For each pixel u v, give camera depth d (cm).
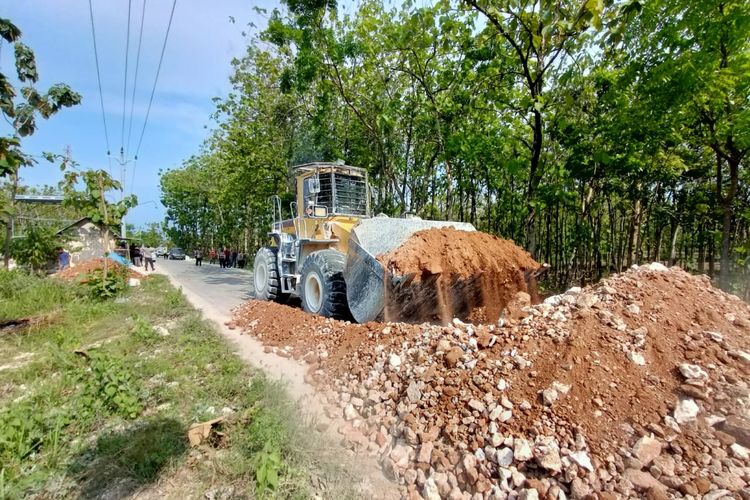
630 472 215
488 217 1416
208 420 312
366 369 376
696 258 1809
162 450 272
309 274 630
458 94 930
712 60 604
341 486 239
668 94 657
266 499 225
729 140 748
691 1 599
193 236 5391
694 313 325
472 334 352
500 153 923
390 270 433
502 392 281
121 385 351
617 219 1702
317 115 1163
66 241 1764
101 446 277
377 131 1184
